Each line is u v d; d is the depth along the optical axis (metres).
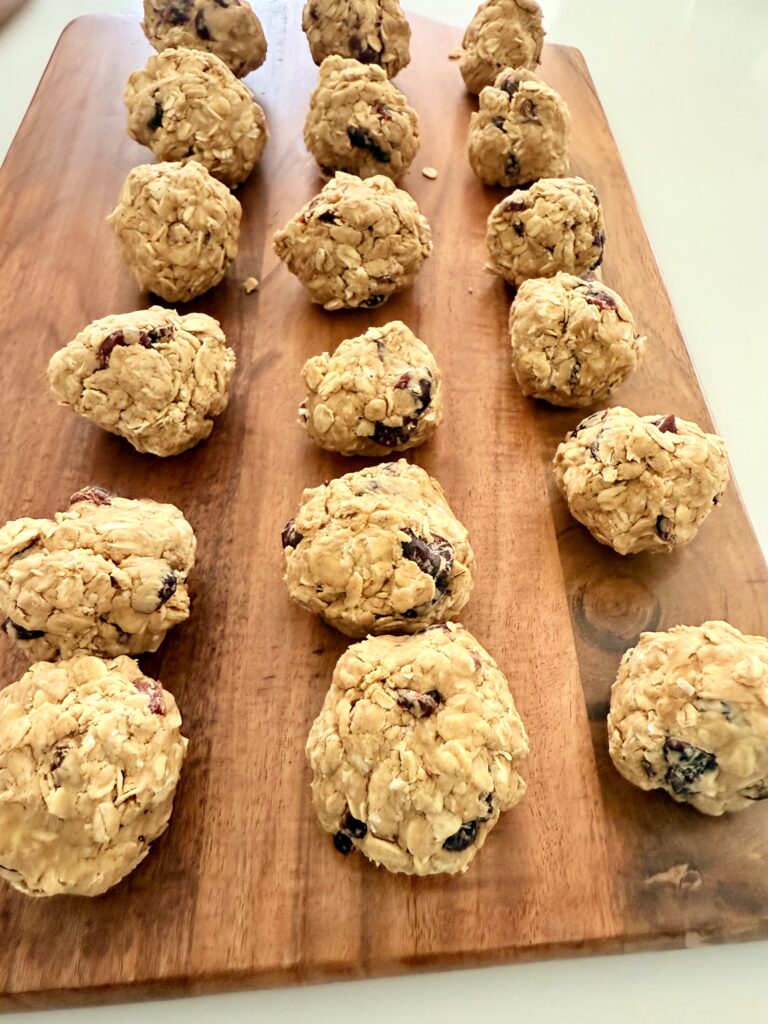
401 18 0.26
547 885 0.14
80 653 0.15
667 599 0.17
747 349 0.22
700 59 0.31
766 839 0.15
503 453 0.19
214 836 0.14
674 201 0.26
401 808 0.13
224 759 0.15
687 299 0.24
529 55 0.26
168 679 0.16
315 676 0.16
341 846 0.14
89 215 0.24
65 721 0.13
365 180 0.22
